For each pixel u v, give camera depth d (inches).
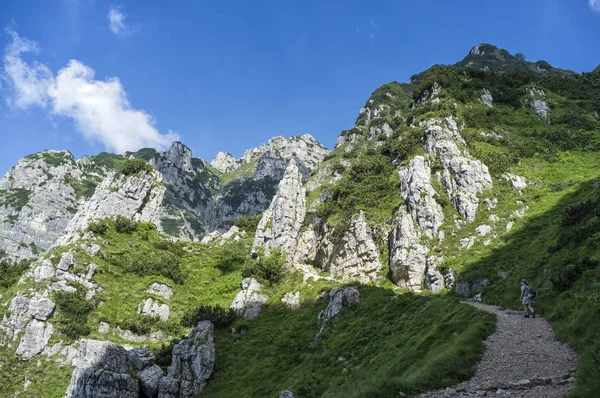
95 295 2815.0
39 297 2650.1
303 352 1857.8
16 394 2217.0
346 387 1293.1
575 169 2920.8
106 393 1711.4
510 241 2194.9
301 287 2513.5
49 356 2415.1
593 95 4503.0
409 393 853.2
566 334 934.4
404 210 2659.9
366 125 6786.4
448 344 1118.4
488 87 4525.1
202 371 1845.5
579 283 1185.4
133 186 3978.8
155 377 1879.9
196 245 3841.0
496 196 2731.3
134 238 3558.1
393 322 1715.1
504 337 1053.2
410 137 3353.8
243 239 4099.4
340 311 2005.4
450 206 2706.7
